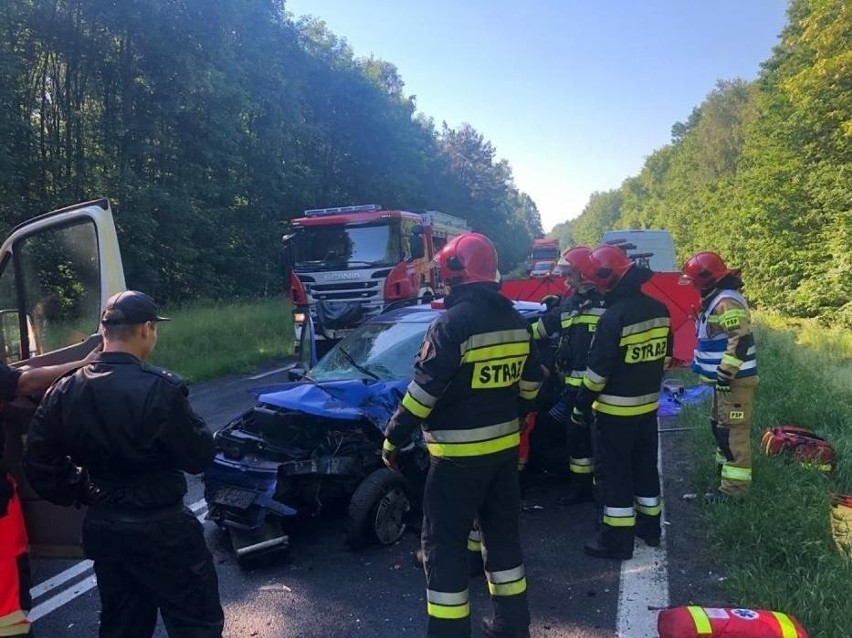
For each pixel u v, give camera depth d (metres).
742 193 27.23
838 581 3.51
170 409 2.57
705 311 4.91
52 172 17.48
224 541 4.79
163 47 18.66
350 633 3.53
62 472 2.64
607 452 4.24
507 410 3.15
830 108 17.42
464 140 69.12
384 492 4.55
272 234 26.73
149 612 2.87
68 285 3.63
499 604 3.20
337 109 37.31
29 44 17.16
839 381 9.13
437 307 6.16
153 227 18.34
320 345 9.35
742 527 4.29
